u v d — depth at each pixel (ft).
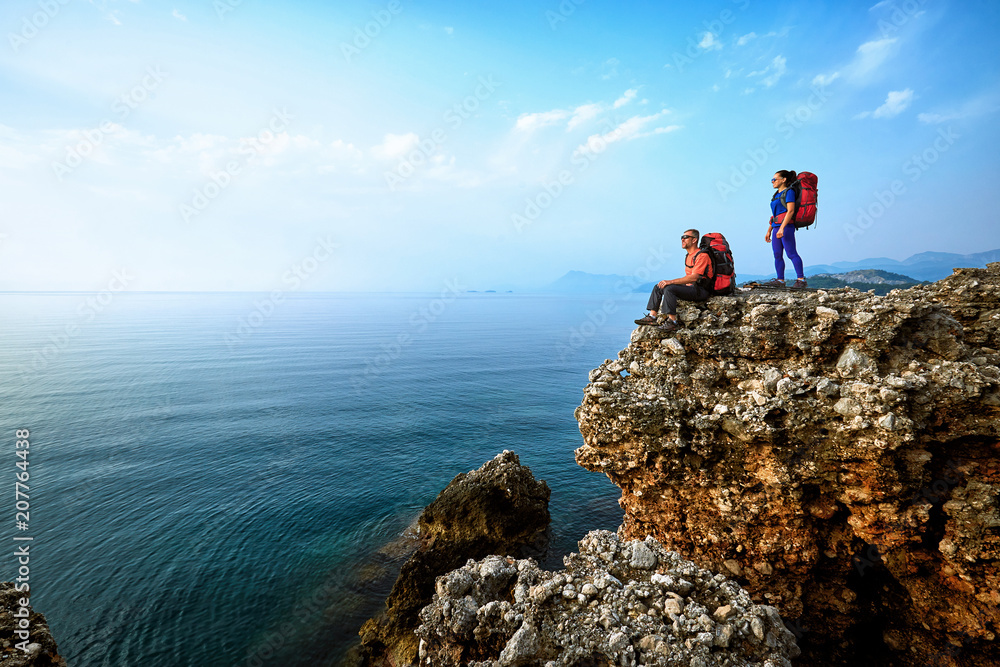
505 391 211.20
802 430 28.94
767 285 38.78
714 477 32.60
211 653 51.47
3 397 186.50
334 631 54.03
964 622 26.16
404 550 70.33
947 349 28.73
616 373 37.45
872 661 30.37
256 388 214.48
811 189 36.86
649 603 23.40
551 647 21.85
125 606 60.08
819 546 30.94
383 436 140.46
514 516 70.69
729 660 20.26
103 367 264.72
